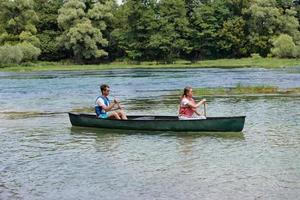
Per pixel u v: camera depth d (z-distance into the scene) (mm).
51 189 12156
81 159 15297
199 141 17766
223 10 95375
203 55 97625
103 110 21188
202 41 95812
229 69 67688
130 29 94812
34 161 15148
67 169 14070
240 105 27578
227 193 11477
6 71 76312
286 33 92750
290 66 70562
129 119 20281
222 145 16922
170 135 19141
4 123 23312
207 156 15281
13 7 90875
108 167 14195
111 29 96875
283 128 19781
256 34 92312
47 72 71875
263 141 17375
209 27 94062
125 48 94125
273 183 12172
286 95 32312
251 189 11734
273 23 92250
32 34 91500
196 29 95938
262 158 14820
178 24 94062
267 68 67500
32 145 17734
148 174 13312
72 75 62219
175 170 13656
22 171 13938
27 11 91438
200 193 11539
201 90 36594
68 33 87125
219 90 36344
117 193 11703
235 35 93375
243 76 51938
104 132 20156
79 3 90438
